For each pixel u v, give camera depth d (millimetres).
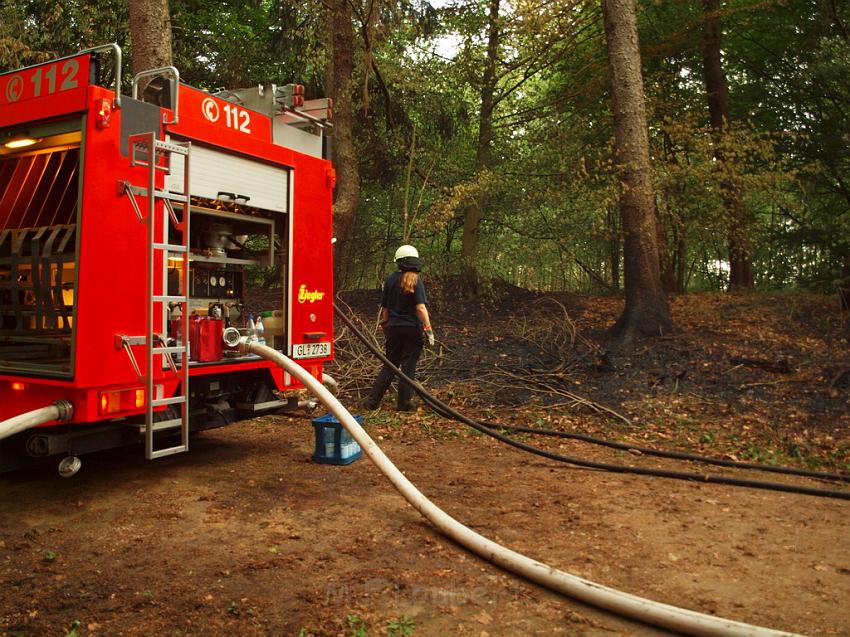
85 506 4324
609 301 11484
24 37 11398
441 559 3562
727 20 13883
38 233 4645
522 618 2938
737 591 3264
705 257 19547
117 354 4145
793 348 8227
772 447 6270
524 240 11453
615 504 4590
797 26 13156
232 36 14664
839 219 9922
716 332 8945
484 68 12469
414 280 7246
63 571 3316
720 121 13328
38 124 4277
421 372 8555
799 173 11312
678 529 4117
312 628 2785
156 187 4363
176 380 4562
